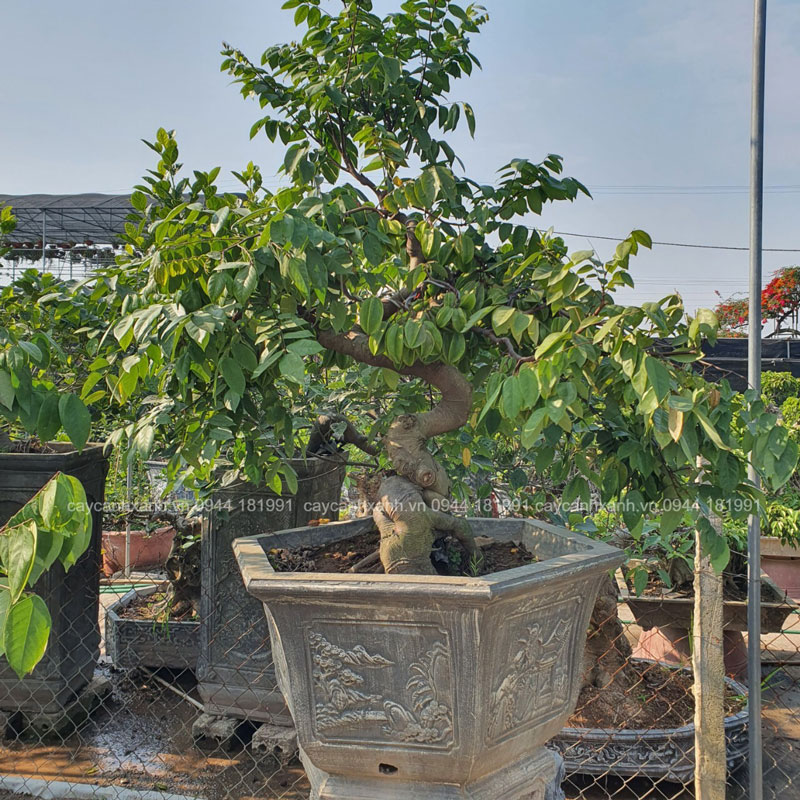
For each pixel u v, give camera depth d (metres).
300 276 1.44
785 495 4.77
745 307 16.42
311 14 2.04
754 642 2.17
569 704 1.88
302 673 1.68
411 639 1.59
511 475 2.91
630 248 1.53
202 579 3.34
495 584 1.50
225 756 3.15
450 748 1.63
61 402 1.41
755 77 2.12
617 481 1.84
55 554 1.00
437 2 2.03
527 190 2.01
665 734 2.78
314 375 3.13
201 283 1.62
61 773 3.00
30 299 2.70
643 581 3.05
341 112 2.12
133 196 2.20
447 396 2.04
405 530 1.92
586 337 1.54
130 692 3.76
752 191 2.11
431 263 1.91
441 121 2.19
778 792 2.86
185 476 2.51
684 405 1.37
